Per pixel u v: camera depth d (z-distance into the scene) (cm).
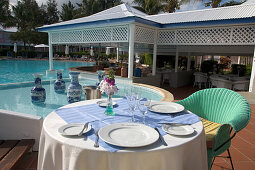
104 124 168
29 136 278
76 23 924
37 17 3925
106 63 1197
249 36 681
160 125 169
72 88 475
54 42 1182
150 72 1068
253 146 301
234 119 180
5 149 245
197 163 146
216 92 271
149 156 121
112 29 843
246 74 1195
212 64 1213
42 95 505
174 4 2136
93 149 122
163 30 861
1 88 677
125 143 128
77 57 3086
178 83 995
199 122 179
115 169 120
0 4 3516
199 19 779
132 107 178
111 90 189
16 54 2841
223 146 200
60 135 142
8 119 276
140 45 1408
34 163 251
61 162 136
